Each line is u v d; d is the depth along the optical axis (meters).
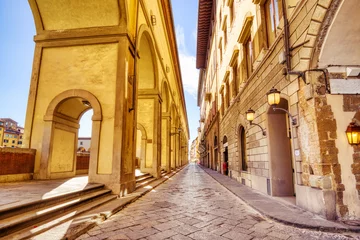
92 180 6.29
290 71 4.77
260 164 7.31
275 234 3.36
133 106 7.59
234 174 11.65
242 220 4.10
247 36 9.13
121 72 6.92
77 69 7.21
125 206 5.26
